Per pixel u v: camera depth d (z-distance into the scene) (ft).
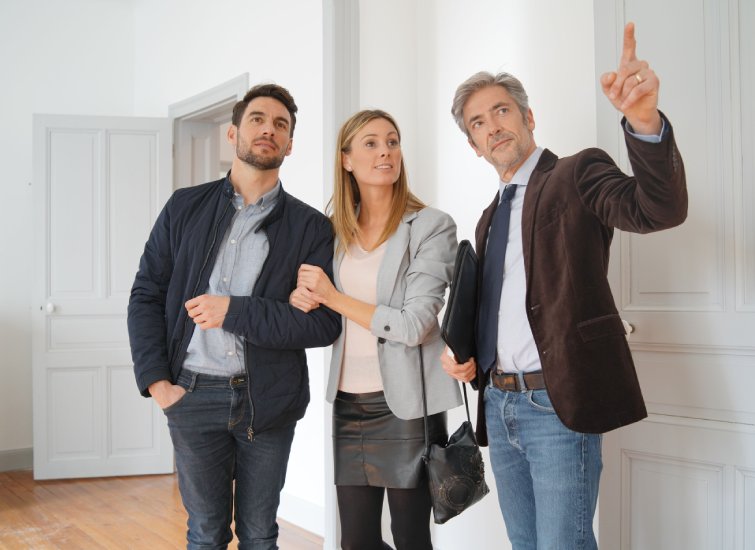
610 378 5.07
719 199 6.46
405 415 6.13
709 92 6.54
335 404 6.59
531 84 8.64
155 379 6.28
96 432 15.30
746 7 6.30
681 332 6.69
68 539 11.24
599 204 5.06
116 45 17.98
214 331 6.41
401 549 6.31
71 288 15.33
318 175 12.14
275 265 6.60
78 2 17.44
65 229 15.33
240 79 14.05
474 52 9.44
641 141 4.31
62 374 15.19
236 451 6.72
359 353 6.45
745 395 6.29
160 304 6.80
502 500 6.00
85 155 15.51
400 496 6.26
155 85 17.29
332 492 9.90
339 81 9.71
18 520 12.29
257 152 6.57
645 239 6.98
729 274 6.39
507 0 8.95
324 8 9.89
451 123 9.82
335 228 6.82
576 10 8.11
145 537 11.32
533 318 5.34
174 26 16.52
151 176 15.84
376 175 6.43
